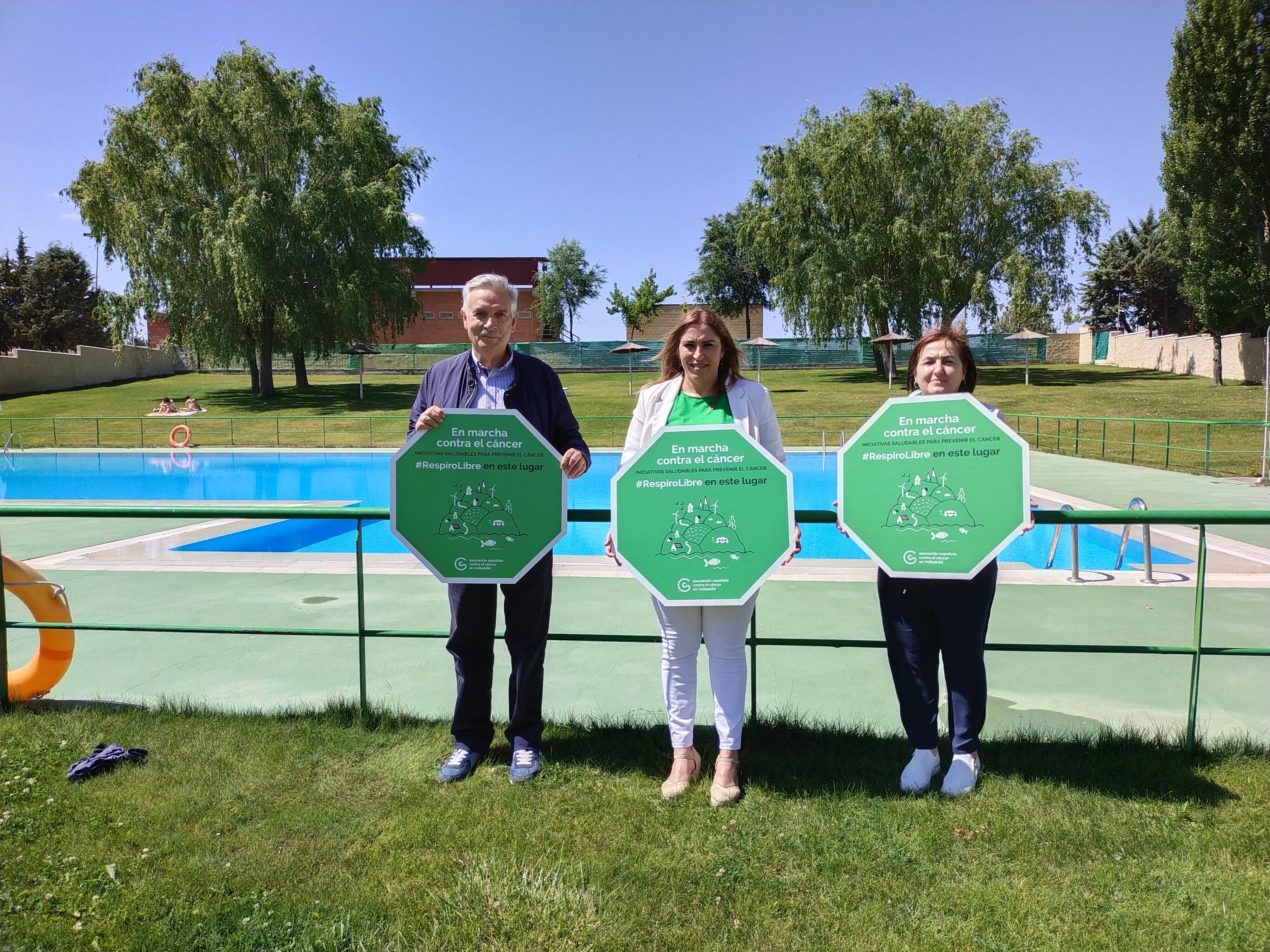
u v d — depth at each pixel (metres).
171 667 4.85
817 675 4.61
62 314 53.41
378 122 35.00
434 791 2.87
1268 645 5.04
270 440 25.03
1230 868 2.34
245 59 30.38
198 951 2.08
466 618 3.00
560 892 2.25
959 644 2.81
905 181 32.88
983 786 2.84
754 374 43.75
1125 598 6.21
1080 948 2.05
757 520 2.72
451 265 59.44
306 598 6.42
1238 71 25.88
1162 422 15.56
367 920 2.17
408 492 2.96
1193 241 28.42
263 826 2.64
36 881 2.36
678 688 2.88
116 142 29.94
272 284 30.22
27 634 5.73
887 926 2.14
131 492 15.72
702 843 2.53
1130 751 3.11
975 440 2.72
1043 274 33.34
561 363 51.03
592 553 9.30
